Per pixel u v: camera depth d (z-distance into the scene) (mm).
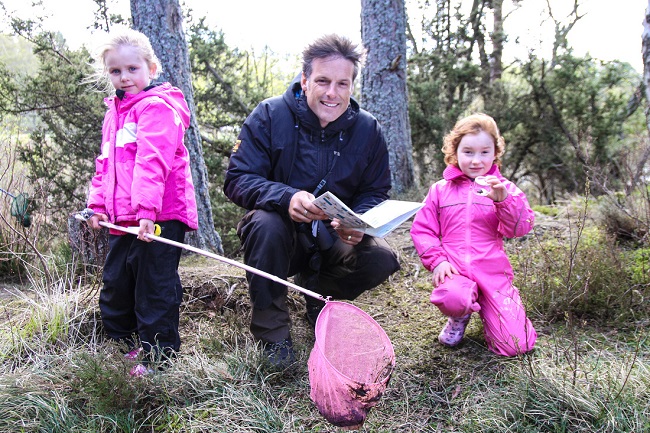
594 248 3543
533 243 4219
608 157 9344
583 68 10594
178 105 2668
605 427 2100
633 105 9953
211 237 4641
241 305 3322
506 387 2422
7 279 4070
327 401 1996
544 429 2170
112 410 2258
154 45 4402
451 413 2354
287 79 12945
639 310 3100
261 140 2711
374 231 2297
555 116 10352
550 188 11398
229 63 8898
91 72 6945
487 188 2801
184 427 2238
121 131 2574
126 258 2629
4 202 4266
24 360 2703
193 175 4535
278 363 2590
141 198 2383
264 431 2221
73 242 3826
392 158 7160
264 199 2555
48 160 6777
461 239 2820
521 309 2768
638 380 2332
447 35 10953
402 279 3893
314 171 2746
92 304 3143
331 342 2160
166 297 2604
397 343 2969
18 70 7203
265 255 2531
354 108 2850
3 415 2215
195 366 2568
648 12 3973
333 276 2885
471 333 3031
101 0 7211
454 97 10844
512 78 11492
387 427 2283
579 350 2699
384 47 7027
